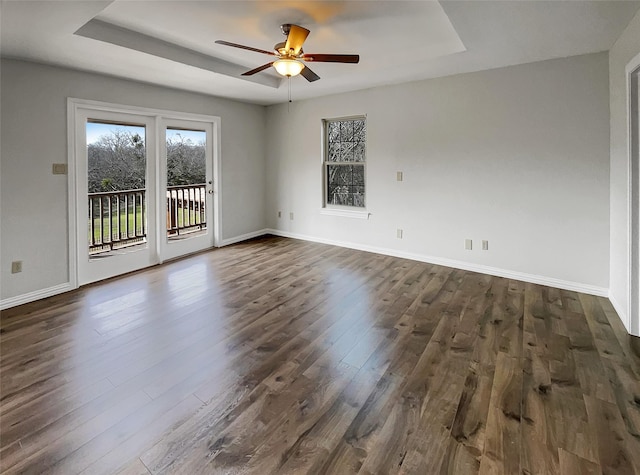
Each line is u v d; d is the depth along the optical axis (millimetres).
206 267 4566
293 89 4980
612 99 3264
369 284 3922
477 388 2115
